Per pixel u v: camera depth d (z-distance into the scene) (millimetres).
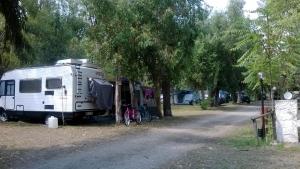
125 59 21234
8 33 11391
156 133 17359
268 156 11383
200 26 25484
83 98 21078
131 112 21969
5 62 22688
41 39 28250
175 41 23078
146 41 21016
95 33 20578
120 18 20219
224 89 45875
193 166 10031
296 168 9711
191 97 47219
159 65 24062
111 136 16219
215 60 39938
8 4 10812
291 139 13867
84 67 21266
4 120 23609
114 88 22641
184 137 16031
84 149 12820
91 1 19844
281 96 16312
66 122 22375
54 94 21047
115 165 10258
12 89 23062
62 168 9883
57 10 28250
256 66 14961
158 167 9984
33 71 21984
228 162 10523
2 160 10812
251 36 14695
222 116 27750
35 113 21938
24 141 14508
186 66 25562
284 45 14594
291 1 15305
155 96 25625
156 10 22000
